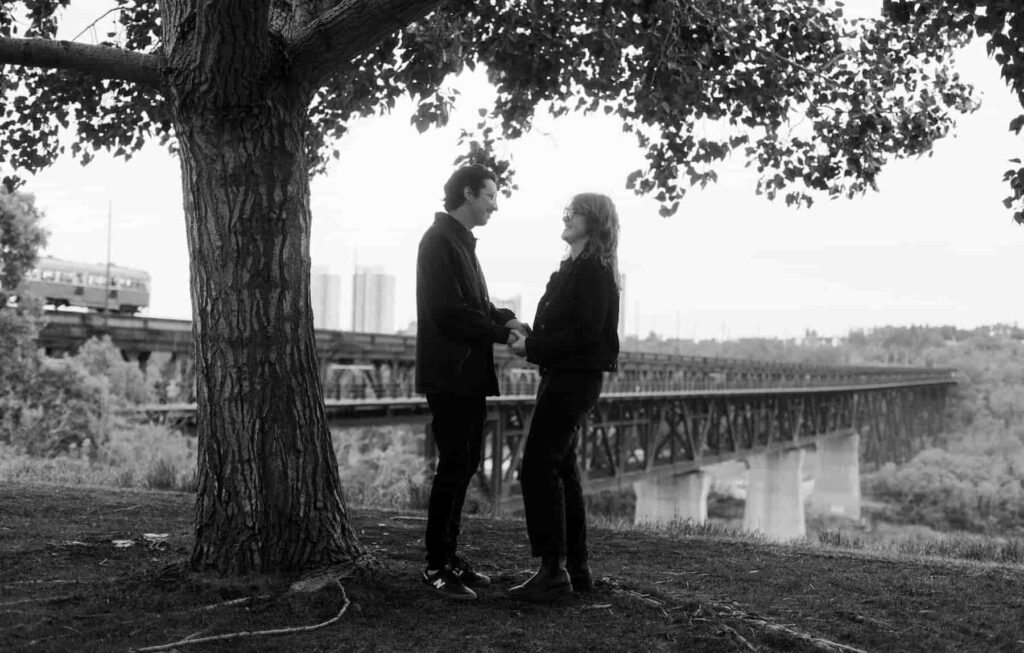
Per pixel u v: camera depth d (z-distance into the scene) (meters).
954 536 7.83
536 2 7.16
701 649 3.37
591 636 3.48
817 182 8.17
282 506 4.19
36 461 18.30
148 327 22.78
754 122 8.11
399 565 4.68
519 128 8.54
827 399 62.50
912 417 100.19
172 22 4.29
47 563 4.72
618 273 4.02
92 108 7.59
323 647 3.25
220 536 4.18
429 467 22.39
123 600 3.84
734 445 41.28
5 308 22.44
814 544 7.48
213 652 3.17
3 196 22.64
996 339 175.12
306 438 4.29
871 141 8.03
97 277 34.03
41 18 7.16
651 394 30.62
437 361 3.95
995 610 4.30
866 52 8.10
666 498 38.97
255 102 4.16
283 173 4.28
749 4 8.05
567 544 4.22
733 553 5.99
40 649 3.18
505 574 4.60
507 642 3.37
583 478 26.78
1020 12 4.84
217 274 4.19
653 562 5.50
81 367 21.52
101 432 20.78
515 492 25.06
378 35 4.36
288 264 4.28
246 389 4.18
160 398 22.33
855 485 71.88
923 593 4.68
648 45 7.33
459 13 7.59
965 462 78.88
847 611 4.12
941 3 5.75
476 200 4.09
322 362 21.62
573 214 3.97
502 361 28.91
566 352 3.91
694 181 8.20
